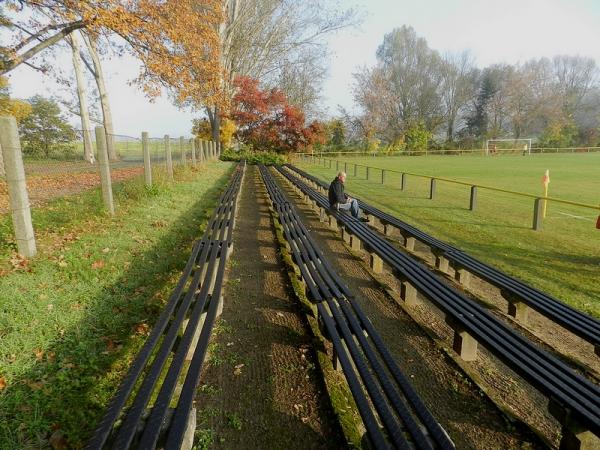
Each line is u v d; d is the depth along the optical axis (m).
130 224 7.22
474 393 3.28
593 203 14.49
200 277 4.25
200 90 17.28
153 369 2.53
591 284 6.01
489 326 3.49
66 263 4.92
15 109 17.61
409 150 62.84
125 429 2.03
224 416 2.88
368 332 3.30
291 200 13.61
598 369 3.75
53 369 3.15
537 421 2.98
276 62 40.47
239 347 3.81
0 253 4.79
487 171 28.89
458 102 75.19
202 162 20.80
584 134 71.38
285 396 3.12
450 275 6.20
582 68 78.19
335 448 2.62
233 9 31.98
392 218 8.66
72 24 13.28
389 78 72.06
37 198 9.40
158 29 13.94
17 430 2.52
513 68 72.75
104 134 7.39
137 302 4.44
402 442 2.09
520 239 8.78
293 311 4.62
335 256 7.00
